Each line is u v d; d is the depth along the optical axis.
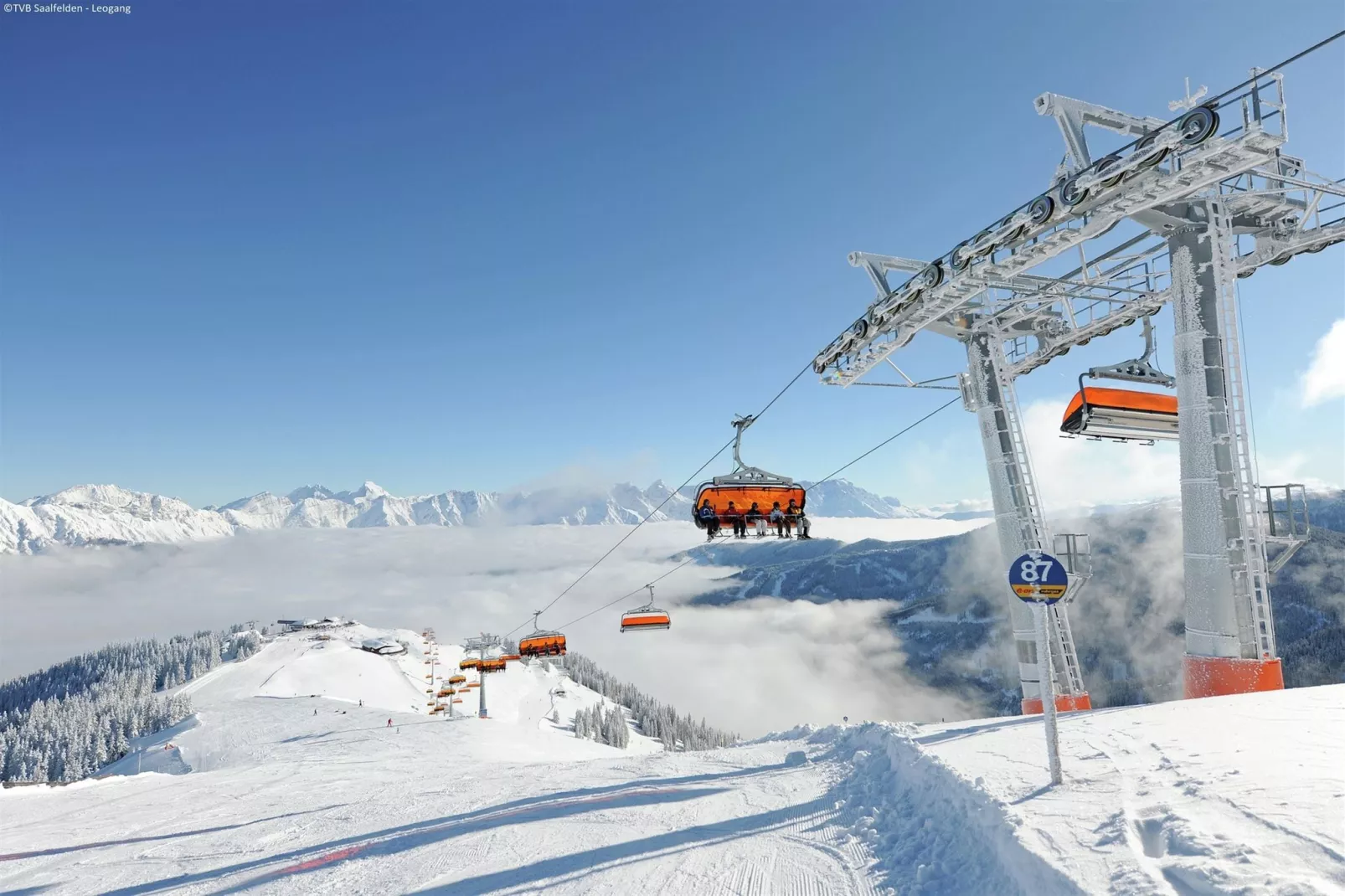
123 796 24.41
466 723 63.88
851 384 24.08
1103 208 15.46
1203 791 6.55
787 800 11.78
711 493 22.11
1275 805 5.79
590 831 11.02
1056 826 6.48
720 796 12.68
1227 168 13.87
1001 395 21.97
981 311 22.48
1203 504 16.03
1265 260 18.19
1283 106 12.94
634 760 21.05
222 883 10.91
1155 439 20.73
